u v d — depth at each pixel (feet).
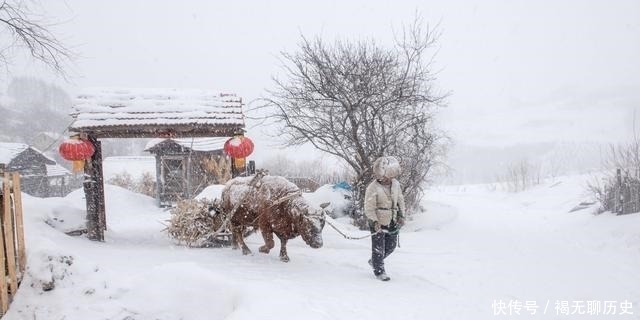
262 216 25.66
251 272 22.86
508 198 87.10
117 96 35.40
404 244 33.53
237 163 34.96
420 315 17.20
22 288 18.01
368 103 42.27
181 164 77.61
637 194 45.16
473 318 17.35
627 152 51.26
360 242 31.89
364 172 43.57
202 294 17.49
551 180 95.20
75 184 122.93
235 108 36.06
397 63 44.75
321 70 43.45
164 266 18.92
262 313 14.71
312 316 15.33
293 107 44.70
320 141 45.39
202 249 29.81
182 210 31.71
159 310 17.13
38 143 174.19
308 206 23.80
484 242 35.99
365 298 18.88
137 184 89.51
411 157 46.80
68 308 17.26
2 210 17.60
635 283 23.15
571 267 26.66
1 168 18.47
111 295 17.69
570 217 52.65
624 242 33.37
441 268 25.50
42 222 31.35
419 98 44.50
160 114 34.14
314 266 24.81
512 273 24.85
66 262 18.76
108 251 28.12
